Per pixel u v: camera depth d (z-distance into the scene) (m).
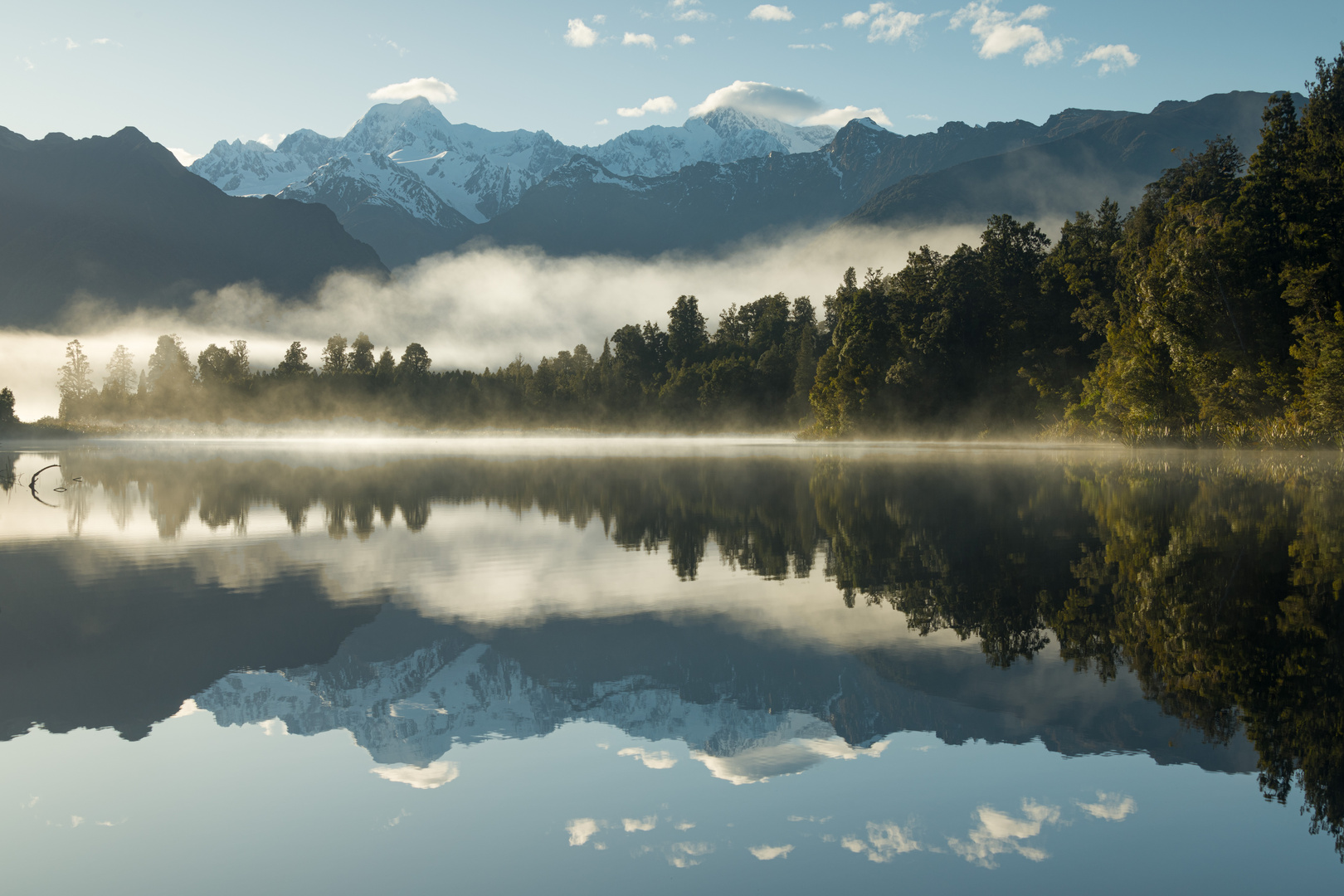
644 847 6.30
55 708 9.48
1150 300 58.53
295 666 10.96
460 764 7.88
